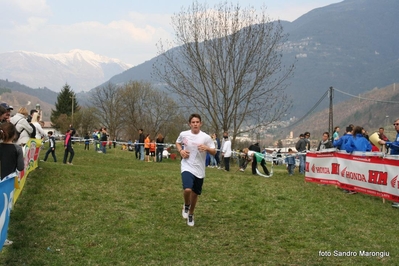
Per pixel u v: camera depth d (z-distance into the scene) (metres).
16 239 6.96
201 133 8.20
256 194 11.67
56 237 7.24
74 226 7.93
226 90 31.94
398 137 11.94
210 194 11.41
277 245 7.36
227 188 12.41
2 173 7.26
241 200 10.83
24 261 6.06
